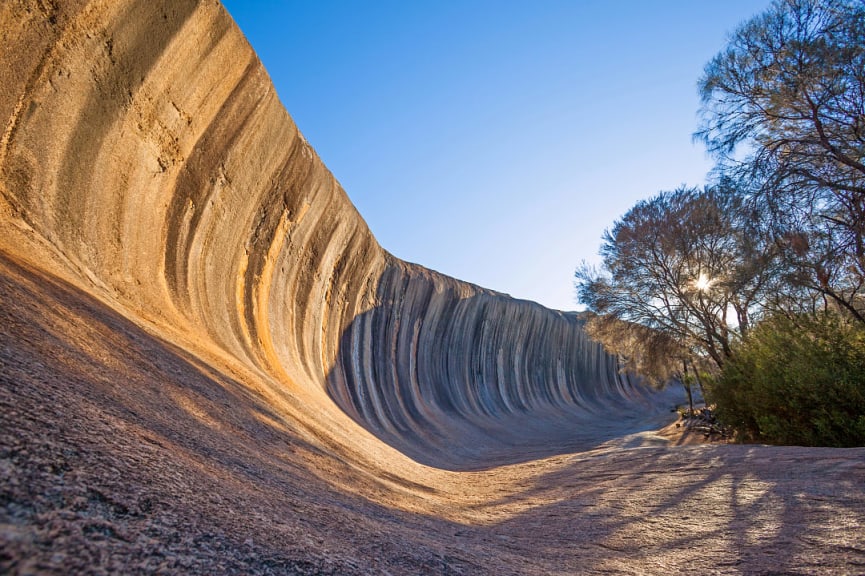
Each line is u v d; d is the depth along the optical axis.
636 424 33.34
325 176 18.91
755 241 12.47
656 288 20.53
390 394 25.06
